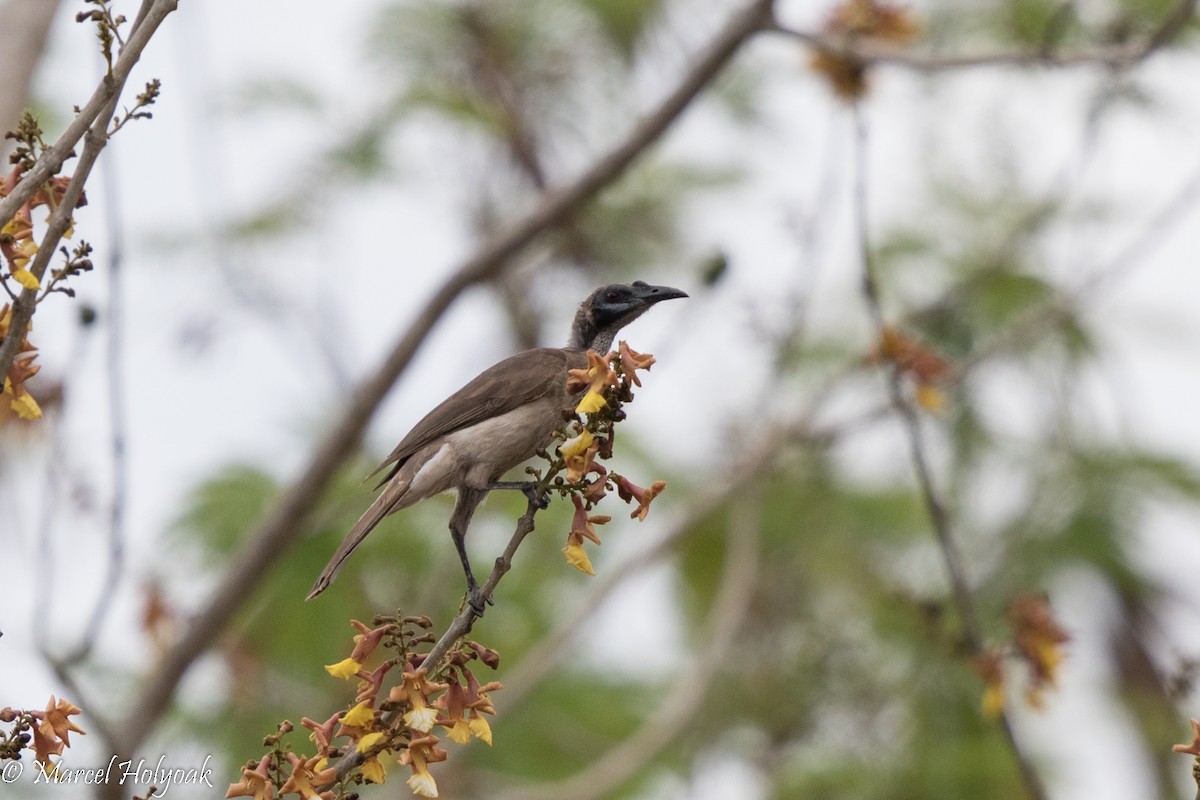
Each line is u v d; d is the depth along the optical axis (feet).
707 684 47.44
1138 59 44.14
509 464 32.94
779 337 45.47
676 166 56.59
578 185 49.57
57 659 35.09
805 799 47.11
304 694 46.93
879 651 48.42
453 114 54.49
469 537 48.83
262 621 47.47
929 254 49.60
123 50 21.75
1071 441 46.47
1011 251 48.57
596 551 51.90
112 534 34.37
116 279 33.19
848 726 47.83
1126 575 44.96
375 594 47.91
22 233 22.40
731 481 49.42
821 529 50.21
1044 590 44.09
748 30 48.42
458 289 49.01
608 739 50.11
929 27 49.67
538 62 57.00
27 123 22.71
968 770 44.96
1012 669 41.50
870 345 45.47
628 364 24.64
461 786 48.60
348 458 45.75
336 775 22.24
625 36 56.80
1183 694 35.65
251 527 47.32
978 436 47.01
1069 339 46.44
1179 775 45.47
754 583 51.06
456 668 22.94
